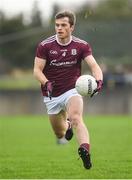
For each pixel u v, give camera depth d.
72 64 20.27
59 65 20.25
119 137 40.38
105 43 77.44
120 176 20.17
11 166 23.42
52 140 38.56
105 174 20.69
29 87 81.19
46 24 94.19
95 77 19.44
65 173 21.09
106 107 69.75
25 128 50.62
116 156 27.45
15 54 86.19
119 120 60.97
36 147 33.38
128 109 69.75
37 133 44.94
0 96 70.38
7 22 96.12
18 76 86.31
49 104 20.84
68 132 22.22
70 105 19.67
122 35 77.50
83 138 18.92
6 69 86.31
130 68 78.44
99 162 24.56
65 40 20.05
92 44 77.00
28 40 87.12
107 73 78.44
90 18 107.00
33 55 87.25
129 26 77.25
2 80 85.75
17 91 70.50
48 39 20.30
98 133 44.22
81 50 20.12
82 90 19.14
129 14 112.94
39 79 20.06
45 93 20.83
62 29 19.67
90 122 58.03
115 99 69.69
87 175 20.44
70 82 20.31
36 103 70.38
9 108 70.44
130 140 37.88
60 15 19.75
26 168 22.73
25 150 31.41
